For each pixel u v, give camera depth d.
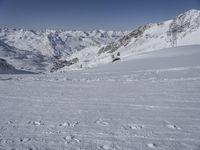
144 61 36.56
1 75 27.42
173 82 16.94
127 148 6.25
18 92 14.64
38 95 13.59
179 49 51.88
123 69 28.16
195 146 6.37
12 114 9.53
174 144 6.49
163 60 35.03
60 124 8.20
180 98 11.99
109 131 7.49
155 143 6.57
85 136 7.08
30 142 6.64
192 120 8.52
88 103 11.44
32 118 8.95
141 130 7.55
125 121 8.48
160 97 12.36
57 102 11.74
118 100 11.94
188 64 27.66
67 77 22.70
